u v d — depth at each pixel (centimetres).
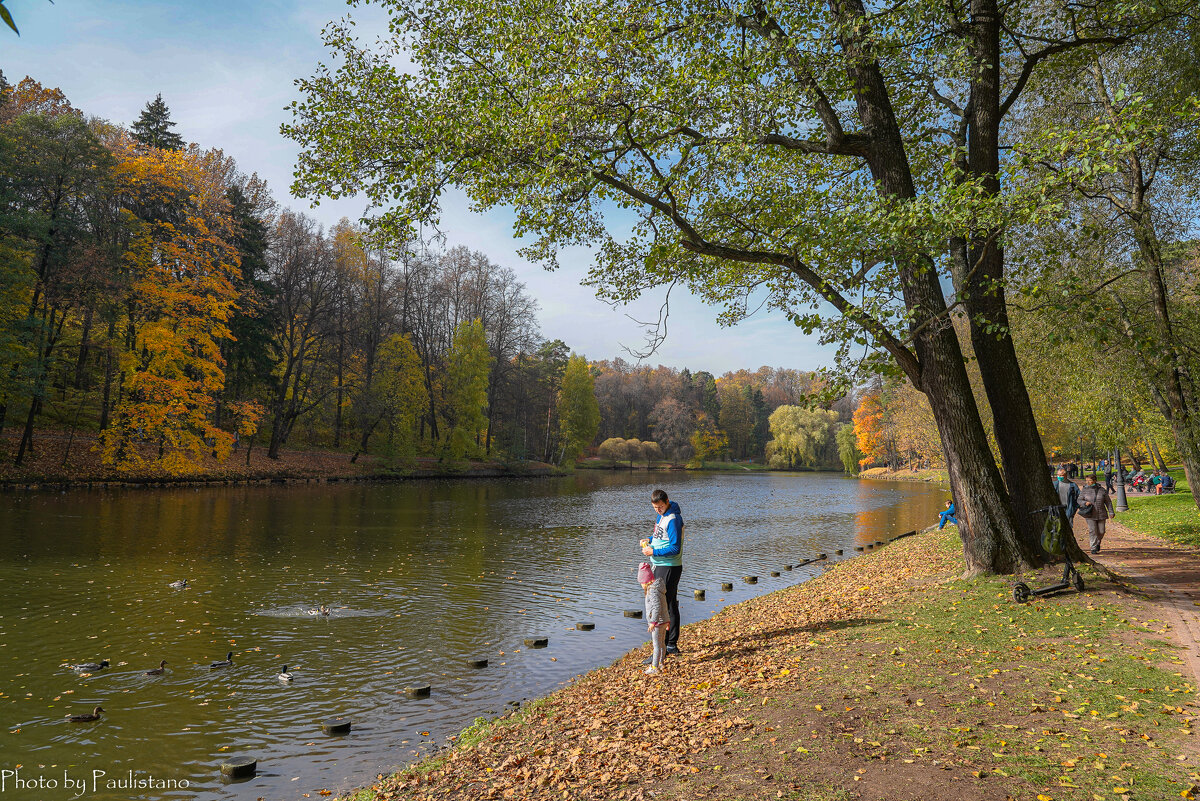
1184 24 1226
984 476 1050
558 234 1148
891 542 2148
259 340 4231
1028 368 1778
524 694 870
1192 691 575
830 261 923
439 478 5469
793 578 1698
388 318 5444
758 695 654
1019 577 1012
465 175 996
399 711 812
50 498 2761
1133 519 2014
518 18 984
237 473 3934
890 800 421
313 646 1062
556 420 8238
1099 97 1432
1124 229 1395
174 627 1134
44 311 3244
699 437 10925
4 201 2889
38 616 1174
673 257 1227
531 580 1614
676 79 888
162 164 3494
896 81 1152
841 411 13088
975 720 541
